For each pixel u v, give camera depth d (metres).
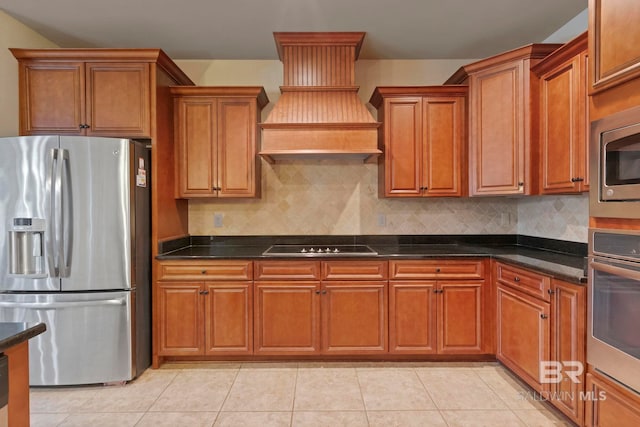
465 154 2.95
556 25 2.75
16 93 2.59
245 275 2.66
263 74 3.33
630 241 1.41
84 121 2.60
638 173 1.35
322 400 2.21
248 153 2.97
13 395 1.06
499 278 2.56
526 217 3.18
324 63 2.89
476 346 2.65
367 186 3.32
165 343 2.66
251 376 2.52
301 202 3.30
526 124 2.49
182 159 2.95
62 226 2.31
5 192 2.30
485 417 2.02
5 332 1.05
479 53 3.23
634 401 1.42
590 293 1.64
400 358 2.74
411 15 2.61
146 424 1.98
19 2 2.38
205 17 2.62
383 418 2.02
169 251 2.86
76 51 2.56
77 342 2.36
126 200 2.42
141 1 2.40
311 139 2.71
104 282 2.40
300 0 2.40
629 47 1.39
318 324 2.66
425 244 3.31
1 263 2.31
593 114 1.60
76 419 2.03
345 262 2.66
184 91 2.91
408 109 2.97
